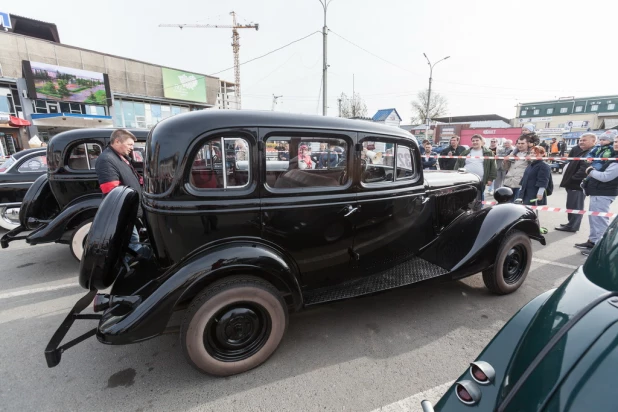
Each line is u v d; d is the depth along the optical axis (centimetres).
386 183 276
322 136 237
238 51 4509
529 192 546
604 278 136
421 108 5012
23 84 2048
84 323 296
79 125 2223
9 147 1964
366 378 222
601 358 104
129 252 262
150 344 263
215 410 196
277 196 225
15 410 197
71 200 419
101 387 217
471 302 324
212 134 205
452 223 343
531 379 115
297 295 231
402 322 290
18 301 338
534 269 408
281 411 195
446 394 137
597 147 547
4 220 550
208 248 211
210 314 205
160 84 2884
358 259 275
